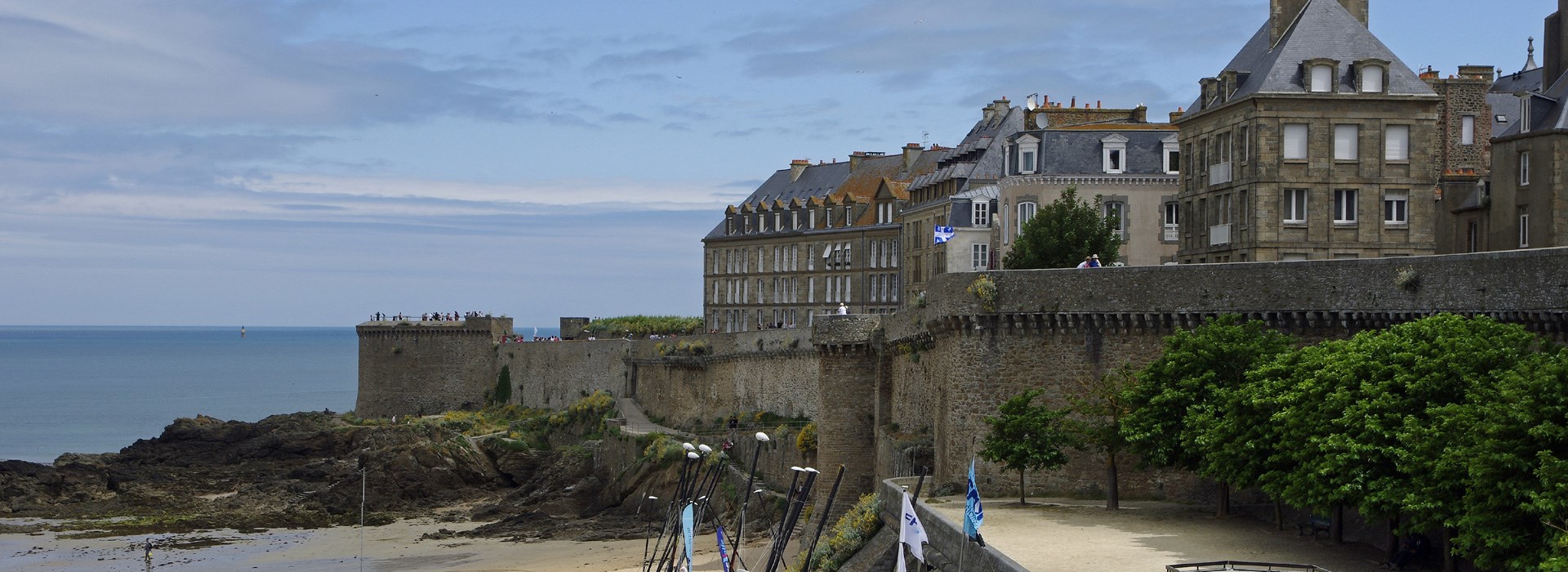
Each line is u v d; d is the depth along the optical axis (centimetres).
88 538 8750
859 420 7200
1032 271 5328
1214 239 6550
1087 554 4066
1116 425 4956
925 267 10844
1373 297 4697
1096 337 5253
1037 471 5200
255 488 10631
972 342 5431
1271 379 4319
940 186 10625
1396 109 6175
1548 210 5975
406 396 14275
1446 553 3694
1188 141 6875
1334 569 3862
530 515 9231
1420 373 3806
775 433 8438
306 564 7906
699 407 10412
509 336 14125
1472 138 7212
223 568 7825
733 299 13875
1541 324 4159
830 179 13325
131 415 18850
